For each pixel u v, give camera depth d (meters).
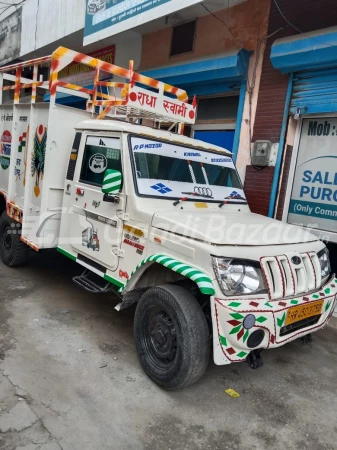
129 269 3.32
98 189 3.71
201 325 2.74
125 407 2.72
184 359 2.71
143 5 6.32
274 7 5.79
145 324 3.12
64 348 3.42
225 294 2.62
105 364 3.23
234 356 2.66
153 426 2.56
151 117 4.71
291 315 2.81
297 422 2.76
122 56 8.82
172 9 5.82
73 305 4.38
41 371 3.03
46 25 9.59
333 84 5.10
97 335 3.73
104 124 3.81
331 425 2.76
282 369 3.49
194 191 3.76
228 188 4.16
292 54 5.23
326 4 5.19
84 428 2.46
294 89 5.54
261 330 2.68
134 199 3.29
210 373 3.31
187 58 7.16
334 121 5.35
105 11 7.17
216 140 6.99
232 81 6.40
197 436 2.51
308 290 3.06
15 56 11.22
